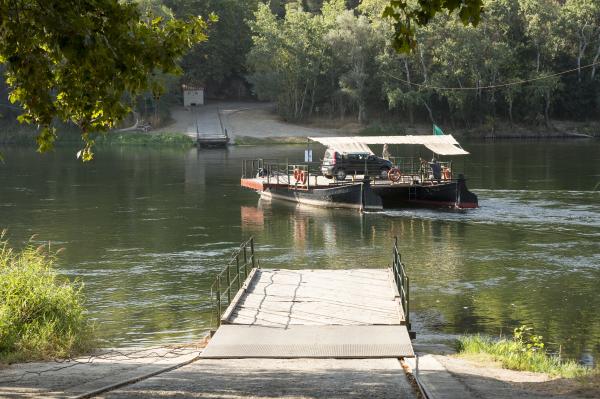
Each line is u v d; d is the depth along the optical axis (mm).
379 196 43062
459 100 115625
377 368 13125
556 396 10328
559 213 40375
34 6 11695
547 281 24969
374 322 16906
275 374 12445
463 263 27969
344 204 43719
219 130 113375
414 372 12539
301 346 15008
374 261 28547
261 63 124500
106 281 25406
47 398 10273
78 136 111812
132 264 28234
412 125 122312
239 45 142500
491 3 117375
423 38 116062
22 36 11844
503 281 25016
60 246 32031
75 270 27203
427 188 44156
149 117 118500
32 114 13414
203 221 39094
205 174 64688
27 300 16609
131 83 12258
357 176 50219
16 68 12547
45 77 12641
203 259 29188
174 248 31547
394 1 10922
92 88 12602
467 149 91000
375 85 124125
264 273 22922
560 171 62250
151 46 12281
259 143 108062
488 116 118875
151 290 24094
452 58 116000
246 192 52219
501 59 115188
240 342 15352
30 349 15203
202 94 136125
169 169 69312
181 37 12859
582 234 34000
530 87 117125
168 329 19609
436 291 23719
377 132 117250
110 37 12055
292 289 20453
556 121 124750
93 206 44688
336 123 122812
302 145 105750
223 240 33500
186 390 10891
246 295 19750
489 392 10703
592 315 20828
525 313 21109
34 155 88500
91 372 12945
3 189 53438
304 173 47156
